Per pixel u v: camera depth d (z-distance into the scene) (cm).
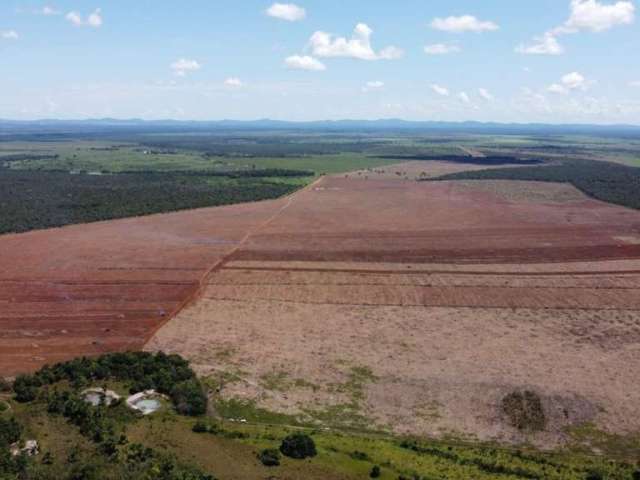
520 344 7644
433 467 5022
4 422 5156
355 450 5216
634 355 7338
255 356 7294
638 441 5681
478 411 6125
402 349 7500
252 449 5097
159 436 5238
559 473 5056
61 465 4647
